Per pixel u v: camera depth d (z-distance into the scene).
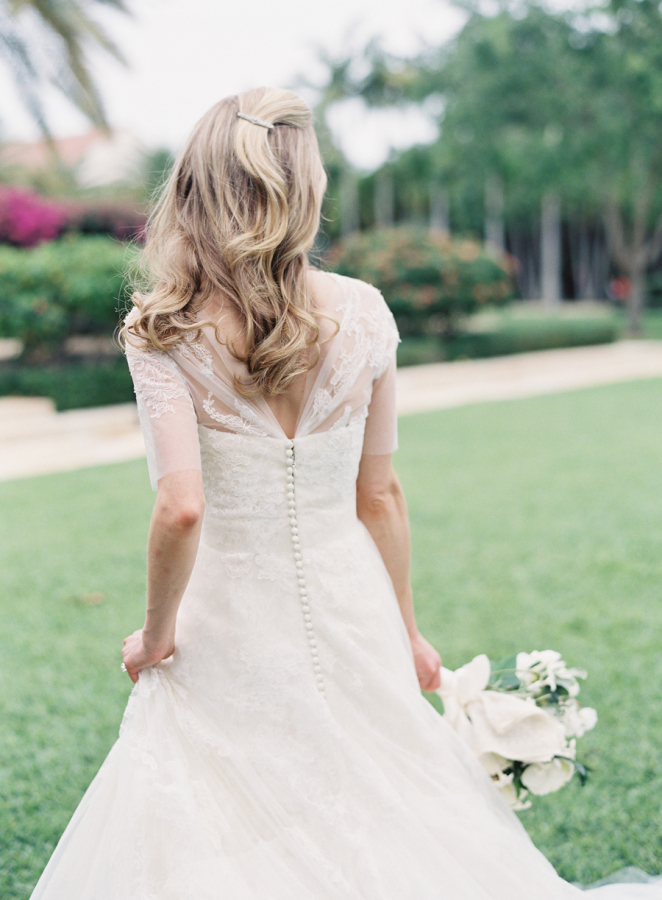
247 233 1.25
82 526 5.17
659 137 16.80
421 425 8.64
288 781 1.30
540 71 16.69
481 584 4.03
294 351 1.27
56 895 1.30
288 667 1.35
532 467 6.54
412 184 32.22
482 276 15.60
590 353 14.89
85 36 10.22
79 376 9.76
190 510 1.21
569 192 20.06
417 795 1.42
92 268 10.21
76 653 3.37
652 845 2.10
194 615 1.39
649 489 5.76
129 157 29.44
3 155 24.84
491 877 1.39
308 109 1.36
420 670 1.71
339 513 1.43
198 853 1.20
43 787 2.44
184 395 1.27
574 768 1.70
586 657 3.19
